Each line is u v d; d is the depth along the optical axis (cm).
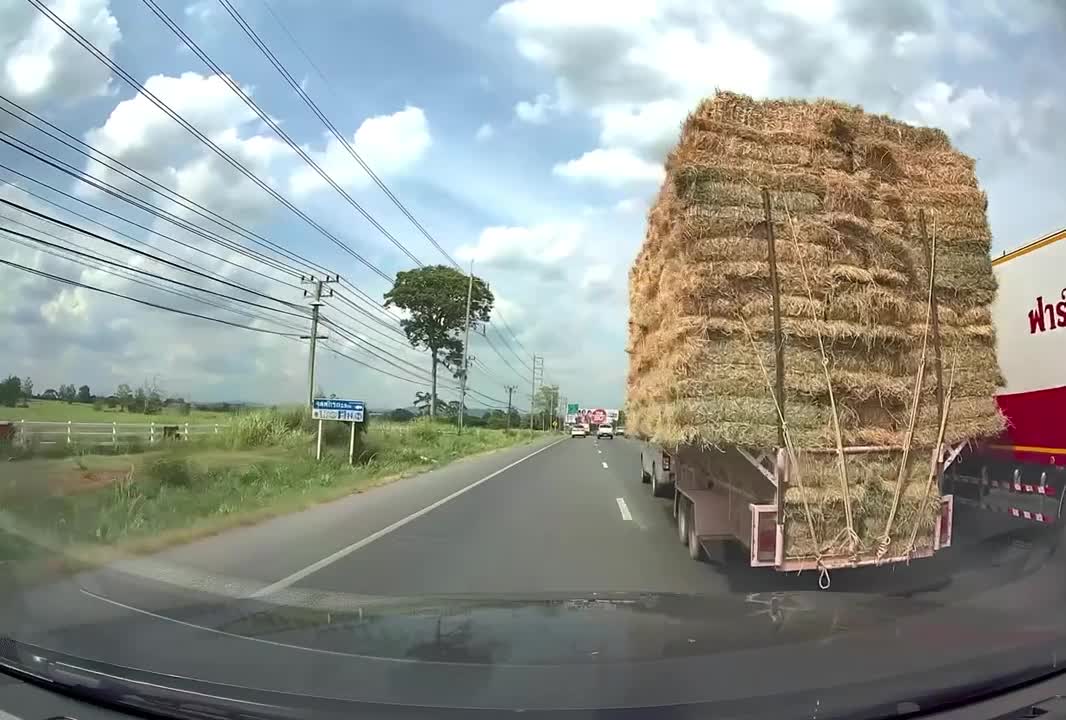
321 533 1045
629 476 2075
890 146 688
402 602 458
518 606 434
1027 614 455
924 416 658
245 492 1444
